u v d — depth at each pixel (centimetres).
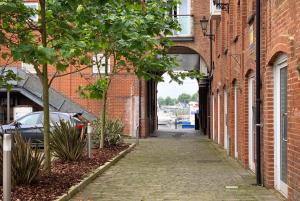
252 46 1265
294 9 793
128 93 2916
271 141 1066
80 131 1530
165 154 1909
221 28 2200
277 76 1043
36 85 2747
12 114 2909
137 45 1093
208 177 1257
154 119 3947
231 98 1788
